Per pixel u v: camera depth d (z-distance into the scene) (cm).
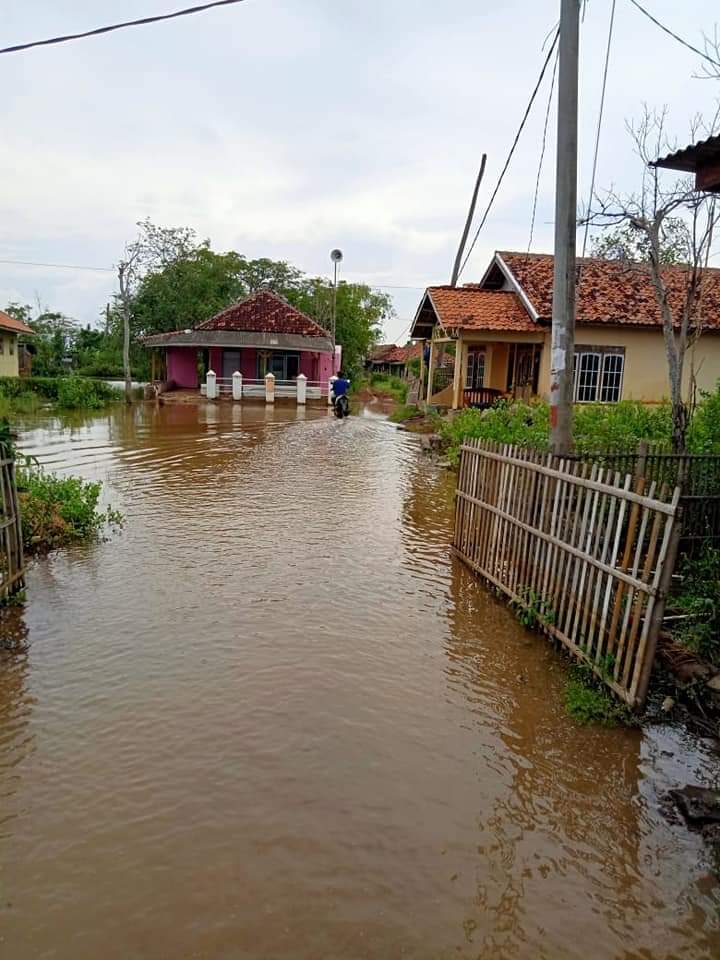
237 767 381
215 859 314
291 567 722
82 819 338
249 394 3189
